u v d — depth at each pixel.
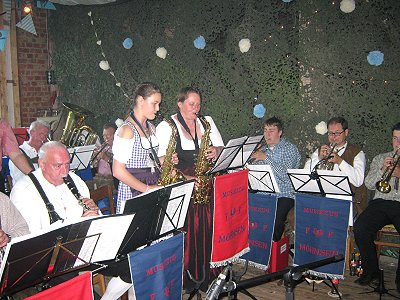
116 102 6.74
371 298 3.77
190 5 5.73
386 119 4.57
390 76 4.49
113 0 6.15
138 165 3.19
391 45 4.44
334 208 3.83
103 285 3.26
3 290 2.07
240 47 5.24
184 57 5.88
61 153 2.74
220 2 5.47
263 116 5.30
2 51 6.73
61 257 2.23
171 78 6.05
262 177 4.14
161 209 2.69
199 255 3.58
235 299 2.47
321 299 3.77
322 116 4.95
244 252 3.82
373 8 4.49
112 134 5.61
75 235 2.22
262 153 4.55
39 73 7.27
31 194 2.73
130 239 2.57
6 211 2.62
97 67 6.89
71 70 7.20
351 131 4.78
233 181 3.60
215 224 3.50
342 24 4.69
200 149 3.57
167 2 5.95
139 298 2.56
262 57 5.23
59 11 7.18
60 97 7.42
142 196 2.48
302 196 3.99
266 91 5.25
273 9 5.09
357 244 3.99
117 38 6.59
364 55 4.61
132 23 6.38
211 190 3.59
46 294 2.05
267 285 4.06
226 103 5.57
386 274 4.34
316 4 4.82
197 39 5.60
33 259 2.08
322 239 3.91
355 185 4.17
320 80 4.90
